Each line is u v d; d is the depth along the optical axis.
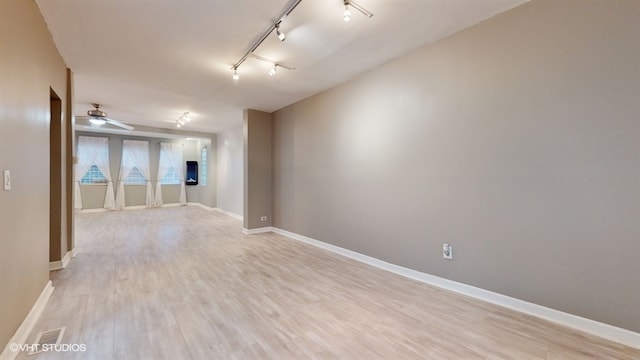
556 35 2.15
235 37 2.81
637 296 1.84
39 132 2.35
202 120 6.82
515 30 2.36
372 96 3.62
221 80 3.99
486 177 2.54
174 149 10.01
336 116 4.21
